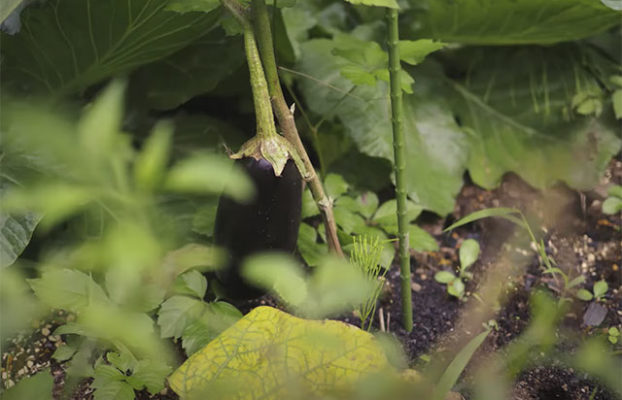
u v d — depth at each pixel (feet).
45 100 3.42
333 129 3.94
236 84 3.87
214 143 3.78
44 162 3.08
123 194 2.08
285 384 2.80
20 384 2.71
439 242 3.84
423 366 3.19
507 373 3.15
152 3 3.09
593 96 4.09
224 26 3.25
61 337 3.19
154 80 3.68
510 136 4.14
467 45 4.22
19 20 3.21
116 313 2.68
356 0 2.70
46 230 3.33
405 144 3.85
